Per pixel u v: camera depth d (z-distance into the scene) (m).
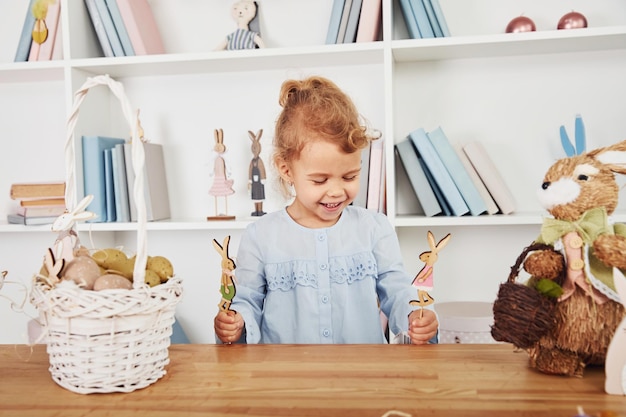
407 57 1.88
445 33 1.74
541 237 0.76
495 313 0.75
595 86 1.89
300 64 1.94
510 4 1.91
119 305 0.71
